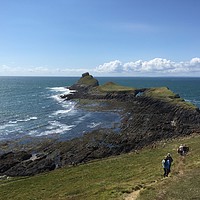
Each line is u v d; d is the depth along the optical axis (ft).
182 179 94.73
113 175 131.34
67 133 246.68
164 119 296.92
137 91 497.87
